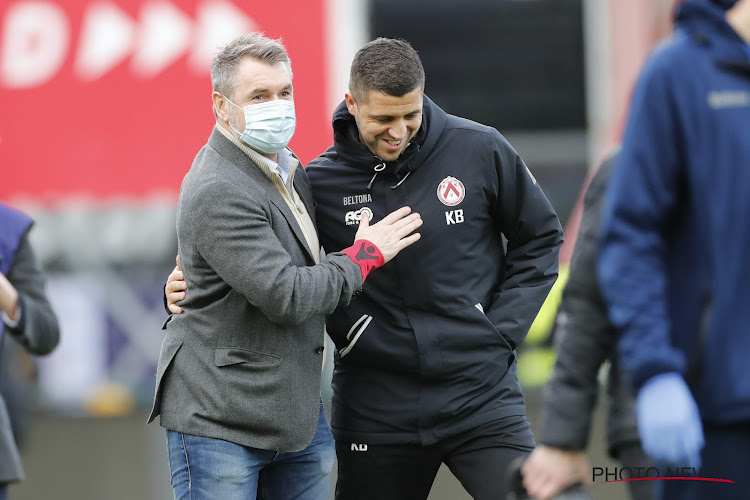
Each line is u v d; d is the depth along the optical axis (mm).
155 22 30281
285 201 12398
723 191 7688
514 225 13359
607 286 7848
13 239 15109
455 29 38188
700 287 7863
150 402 26906
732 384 7762
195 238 11969
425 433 12992
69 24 30312
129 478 22312
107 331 32219
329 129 30125
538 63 37938
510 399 13195
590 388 8594
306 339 12438
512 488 9586
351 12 31750
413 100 12172
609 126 35594
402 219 12555
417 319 12914
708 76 7719
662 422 7609
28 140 30359
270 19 30266
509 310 13156
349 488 13523
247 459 12227
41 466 22250
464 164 12969
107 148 30422
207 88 30344
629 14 34625
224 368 12125
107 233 32844
